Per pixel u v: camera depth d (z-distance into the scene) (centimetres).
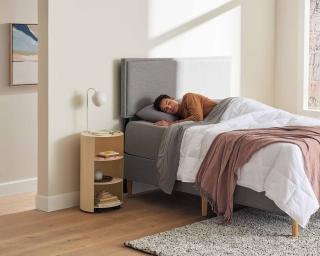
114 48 741
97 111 731
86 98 721
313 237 619
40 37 694
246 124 710
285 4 908
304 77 902
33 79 780
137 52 762
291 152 613
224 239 612
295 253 581
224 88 848
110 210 705
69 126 709
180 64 792
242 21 872
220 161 655
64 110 704
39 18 694
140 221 671
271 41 915
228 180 646
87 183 695
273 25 915
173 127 702
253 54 891
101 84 732
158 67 770
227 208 646
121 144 721
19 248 598
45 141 697
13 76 764
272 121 718
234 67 869
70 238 623
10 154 774
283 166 614
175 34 797
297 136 648
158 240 608
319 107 902
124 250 595
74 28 706
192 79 808
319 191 631
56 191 704
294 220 615
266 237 618
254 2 884
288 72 913
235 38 866
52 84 693
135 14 757
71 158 712
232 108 739
